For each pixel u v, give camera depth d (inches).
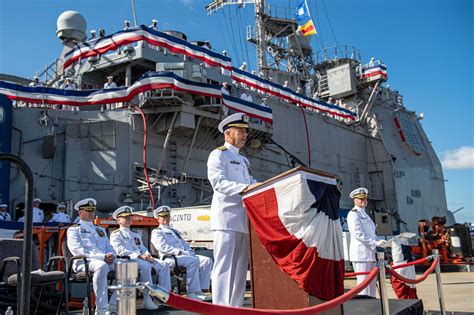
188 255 291.4
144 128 621.3
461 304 328.5
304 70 1171.9
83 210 258.7
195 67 631.8
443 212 1234.0
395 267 247.6
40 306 233.6
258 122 733.9
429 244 707.4
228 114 673.6
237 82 825.5
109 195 583.2
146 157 624.7
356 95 1159.6
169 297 78.8
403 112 1268.5
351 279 554.6
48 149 574.2
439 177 1259.8
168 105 613.9
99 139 600.1
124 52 663.8
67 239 248.4
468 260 687.7
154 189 609.9
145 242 347.9
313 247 130.5
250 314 88.2
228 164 167.9
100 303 229.1
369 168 1099.9
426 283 492.7
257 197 144.5
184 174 624.7
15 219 539.8
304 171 134.4
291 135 895.1
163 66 619.5
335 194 144.9
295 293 132.0
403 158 1136.8
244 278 162.7
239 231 160.4
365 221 284.5
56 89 596.1
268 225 138.6
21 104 630.5
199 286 284.4
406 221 1058.1
